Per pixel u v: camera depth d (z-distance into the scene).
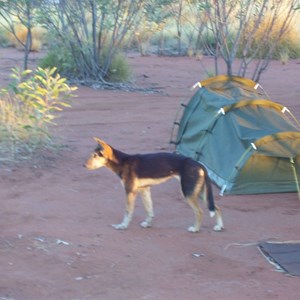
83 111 11.23
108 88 13.69
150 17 14.52
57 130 9.84
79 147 9.09
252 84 9.17
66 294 5.51
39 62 15.36
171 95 13.05
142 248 6.28
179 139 8.91
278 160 7.66
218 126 8.18
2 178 7.83
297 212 7.21
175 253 6.20
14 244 6.27
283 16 16.70
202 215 6.98
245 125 7.97
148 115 11.05
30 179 7.86
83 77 14.23
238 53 17.05
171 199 7.47
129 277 5.78
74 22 14.08
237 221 6.93
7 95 9.52
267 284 5.71
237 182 7.65
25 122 8.82
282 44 19.33
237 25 16.27
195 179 6.55
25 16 14.93
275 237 6.57
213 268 5.96
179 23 19.44
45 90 8.98
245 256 6.19
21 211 6.99
